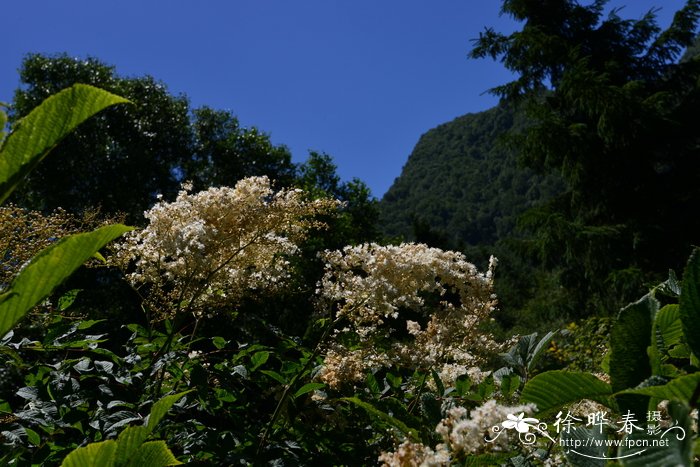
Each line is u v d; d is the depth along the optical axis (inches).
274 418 90.1
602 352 307.9
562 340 414.6
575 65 708.0
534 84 807.1
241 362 109.7
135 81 812.0
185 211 110.7
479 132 4288.9
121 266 112.3
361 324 119.0
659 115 658.8
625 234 647.8
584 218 746.8
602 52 796.6
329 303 118.0
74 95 38.2
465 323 107.9
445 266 111.8
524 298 1217.4
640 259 650.8
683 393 36.1
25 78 757.3
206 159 839.1
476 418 52.2
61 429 82.4
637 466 32.8
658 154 725.3
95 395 84.8
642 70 789.2
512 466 61.8
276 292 120.7
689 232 647.8
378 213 875.4
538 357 75.5
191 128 847.7
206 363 104.2
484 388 80.8
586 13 814.5
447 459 51.6
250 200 113.3
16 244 96.0
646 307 43.3
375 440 96.5
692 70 772.6
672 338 50.9
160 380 93.3
